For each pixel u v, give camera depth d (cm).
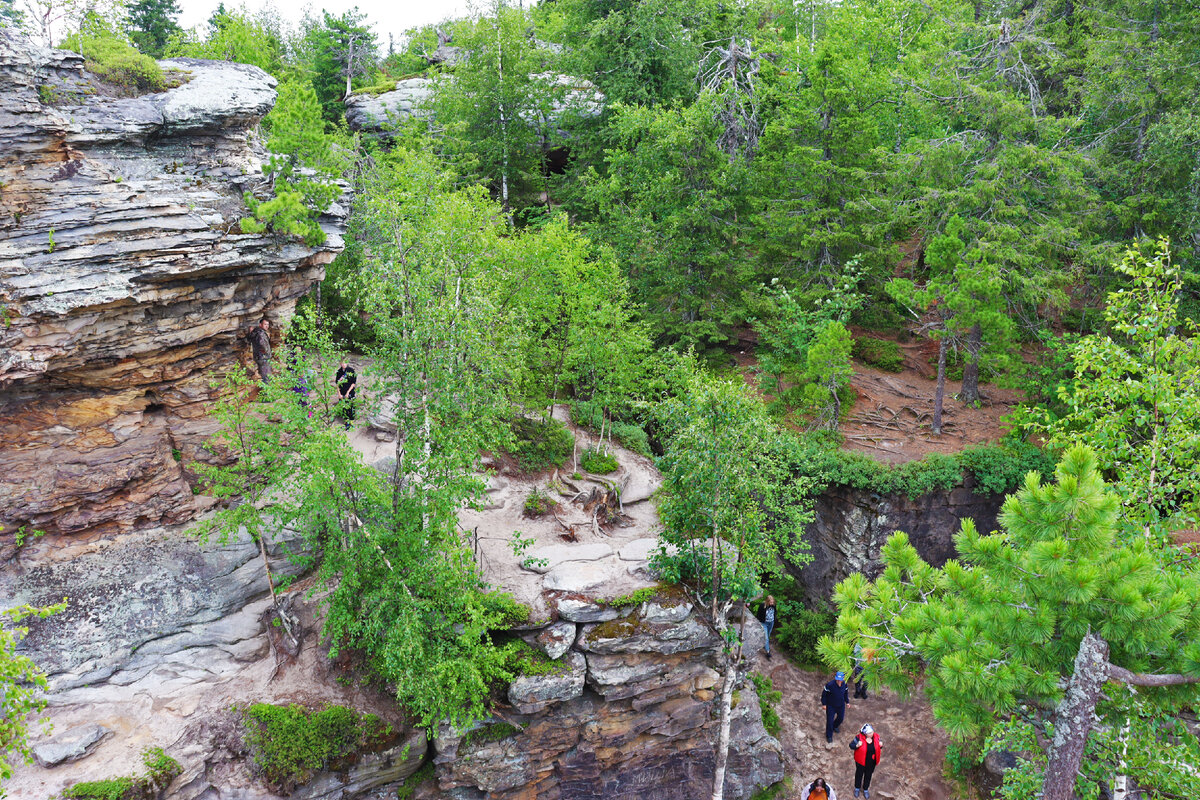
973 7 3800
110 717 1471
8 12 1939
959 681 934
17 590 1548
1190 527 1337
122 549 1670
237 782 1422
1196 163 2264
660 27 3309
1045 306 2709
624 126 2958
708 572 1702
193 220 1694
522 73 3453
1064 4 3017
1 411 1591
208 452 1820
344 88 4906
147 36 4616
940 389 2498
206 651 1622
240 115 1900
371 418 2228
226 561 1717
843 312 2608
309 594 1622
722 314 2786
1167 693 966
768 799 1867
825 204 2872
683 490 1623
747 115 3086
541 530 2012
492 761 1586
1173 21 2539
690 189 2847
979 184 2383
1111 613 893
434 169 2628
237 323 1855
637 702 1681
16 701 1077
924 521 2286
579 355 2322
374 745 1495
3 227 1509
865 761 1842
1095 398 1496
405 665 1423
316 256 2016
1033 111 2527
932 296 2334
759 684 2141
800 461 2261
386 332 1570
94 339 1575
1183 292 2323
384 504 1517
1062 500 921
